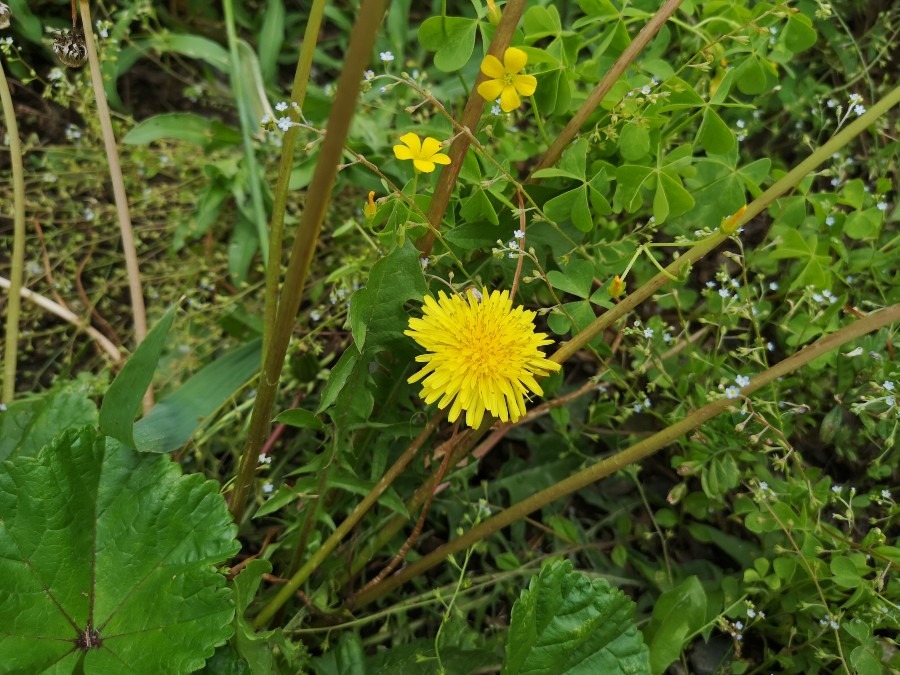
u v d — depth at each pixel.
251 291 0.23
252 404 0.20
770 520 0.17
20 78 0.25
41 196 0.23
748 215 0.14
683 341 0.20
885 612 0.16
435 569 0.20
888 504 0.19
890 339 0.18
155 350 0.14
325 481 0.16
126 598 0.15
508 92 0.14
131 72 0.26
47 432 0.17
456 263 0.18
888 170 0.21
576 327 0.17
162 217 0.24
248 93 0.23
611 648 0.15
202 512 0.15
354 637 0.17
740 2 0.18
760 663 0.19
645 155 0.18
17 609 0.14
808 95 0.23
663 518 0.20
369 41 0.09
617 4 0.20
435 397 0.14
